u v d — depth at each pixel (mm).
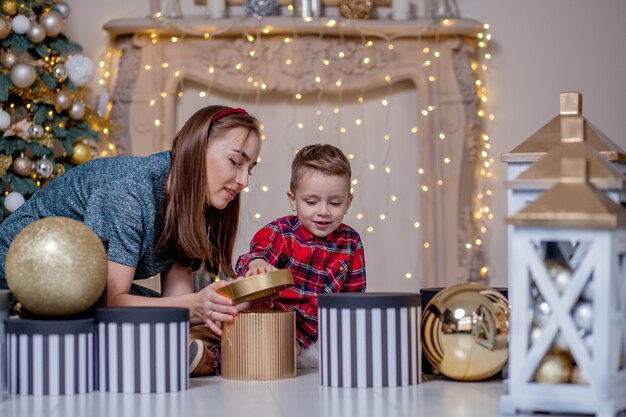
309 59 4141
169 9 4203
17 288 1373
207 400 1342
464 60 4207
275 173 4293
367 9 4145
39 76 3410
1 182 3336
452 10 4340
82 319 1430
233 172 1801
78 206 1903
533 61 4371
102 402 1325
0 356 1360
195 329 1702
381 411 1240
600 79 4395
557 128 1455
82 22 4148
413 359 1476
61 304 1376
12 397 1372
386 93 4324
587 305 1170
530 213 1154
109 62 4168
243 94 4262
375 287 4316
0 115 3271
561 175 1191
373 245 4328
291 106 4297
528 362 1178
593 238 1144
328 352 1467
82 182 1904
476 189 4270
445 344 1483
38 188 3373
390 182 4324
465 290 1519
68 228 1378
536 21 4371
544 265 1172
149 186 1755
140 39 4090
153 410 1258
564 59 4383
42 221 1386
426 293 1729
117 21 4031
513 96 4359
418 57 4195
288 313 1591
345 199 2008
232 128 1796
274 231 1994
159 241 1823
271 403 1312
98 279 1390
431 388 1443
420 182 4270
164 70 4121
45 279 1354
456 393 1391
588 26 4395
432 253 4211
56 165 3451
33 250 1354
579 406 1149
